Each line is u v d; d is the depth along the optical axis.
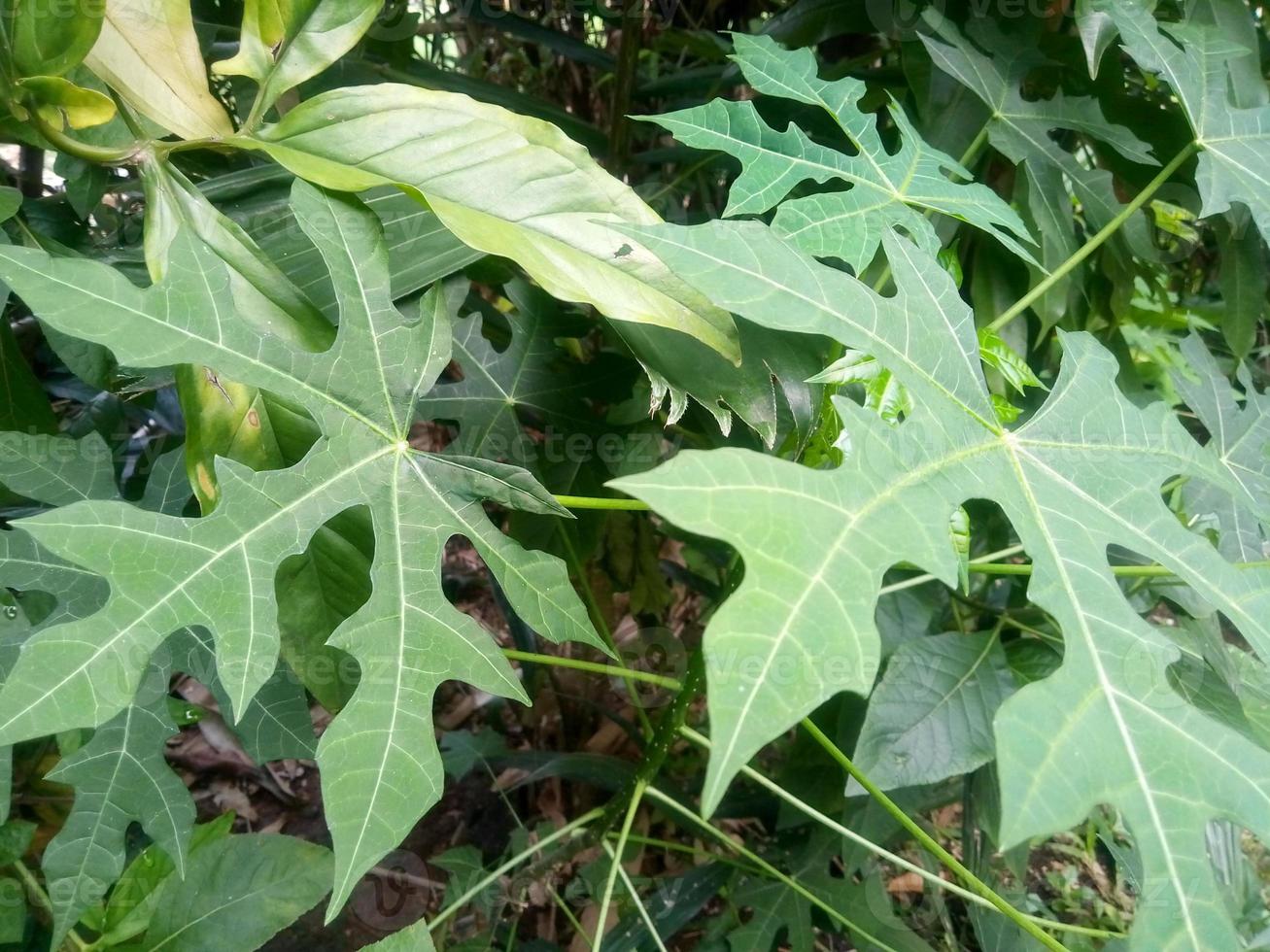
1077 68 0.73
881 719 0.62
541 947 0.87
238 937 0.56
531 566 0.45
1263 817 0.34
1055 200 0.69
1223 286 0.78
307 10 0.48
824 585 0.32
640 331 0.52
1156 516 0.43
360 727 0.40
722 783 0.28
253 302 0.47
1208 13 0.69
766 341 0.52
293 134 0.47
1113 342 0.86
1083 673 0.36
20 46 0.44
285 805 1.19
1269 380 0.98
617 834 0.85
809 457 0.53
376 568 0.43
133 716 0.52
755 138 0.52
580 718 1.19
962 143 0.71
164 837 0.51
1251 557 0.58
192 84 0.48
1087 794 0.33
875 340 0.40
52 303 0.38
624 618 1.31
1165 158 0.74
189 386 0.46
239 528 0.41
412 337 0.46
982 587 0.80
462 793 1.19
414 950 0.45
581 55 0.84
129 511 0.39
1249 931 0.73
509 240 0.45
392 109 0.47
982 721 0.63
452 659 0.42
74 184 0.58
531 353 0.68
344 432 0.44
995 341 0.57
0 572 0.51
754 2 0.94
